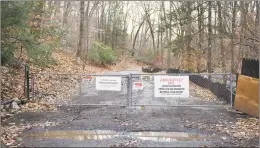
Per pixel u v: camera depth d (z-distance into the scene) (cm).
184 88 1220
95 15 5056
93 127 898
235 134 831
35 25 1479
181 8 2402
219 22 1980
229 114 1094
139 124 938
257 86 1026
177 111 1140
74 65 2620
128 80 1234
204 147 719
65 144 734
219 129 884
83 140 768
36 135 809
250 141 766
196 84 2006
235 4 1847
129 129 880
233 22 1855
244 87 1118
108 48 4175
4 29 1156
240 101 1139
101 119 997
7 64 1459
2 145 718
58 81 1712
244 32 1736
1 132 821
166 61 4281
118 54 5241
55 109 1141
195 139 787
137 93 1518
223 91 1391
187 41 2473
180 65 2895
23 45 1351
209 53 2181
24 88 1289
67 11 3406
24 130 858
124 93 1529
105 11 5384
